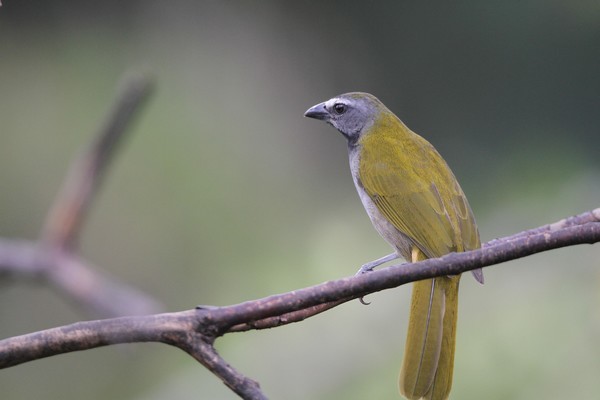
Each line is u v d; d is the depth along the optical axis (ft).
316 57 57.57
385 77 57.88
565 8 54.39
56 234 25.04
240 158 49.78
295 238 46.34
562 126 54.49
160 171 45.01
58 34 51.08
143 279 42.68
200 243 44.16
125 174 44.16
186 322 12.77
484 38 56.49
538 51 55.62
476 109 56.65
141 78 25.55
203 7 55.16
